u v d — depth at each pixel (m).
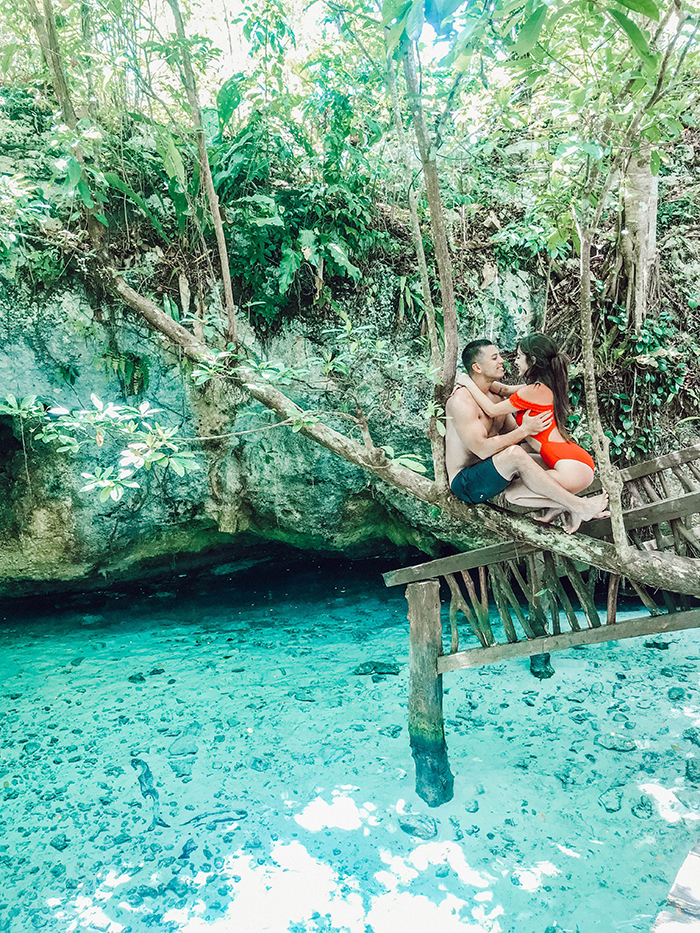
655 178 6.70
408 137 3.88
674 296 7.11
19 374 6.15
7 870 3.77
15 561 7.00
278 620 7.29
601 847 3.75
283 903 3.45
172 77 5.33
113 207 6.09
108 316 6.26
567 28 3.45
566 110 3.21
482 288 6.96
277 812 4.18
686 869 2.56
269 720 5.28
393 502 7.33
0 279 5.86
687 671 5.74
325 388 6.70
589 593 3.73
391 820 4.05
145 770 4.64
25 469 6.70
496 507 3.66
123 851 3.88
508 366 7.05
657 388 6.90
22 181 4.74
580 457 3.36
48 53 4.34
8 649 6.64
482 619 3.94
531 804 4.14
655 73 2.77
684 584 3.37
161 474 7.02
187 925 3.34
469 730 5.03
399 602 7.64
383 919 3.33
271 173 6.56
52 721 5.33
